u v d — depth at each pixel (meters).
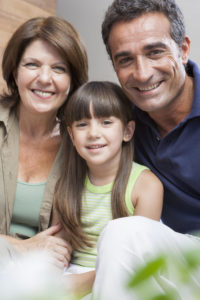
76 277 0.81
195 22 1.97
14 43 1.02
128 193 0.95
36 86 1.01
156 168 0.99
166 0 0.87
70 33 1.01
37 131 1.09
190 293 0.27
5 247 0.65
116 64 0.94
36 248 0.95
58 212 1.03
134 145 1.04
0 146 1.07
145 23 0.86
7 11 1.97
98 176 1.01
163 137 1.00
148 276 0.14
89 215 1.00
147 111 0.95
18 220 1.08
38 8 2.17
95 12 2.43
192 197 0.93
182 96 0.93
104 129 0.96
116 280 0.50
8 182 1.05
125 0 0.88
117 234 0.56
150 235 0.57
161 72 0.88
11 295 0.17
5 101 1.15
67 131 1.09
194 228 0.97
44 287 0.17
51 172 1.08
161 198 0.94
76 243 0.99
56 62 1.01
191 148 0.88
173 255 0.16
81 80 1.08
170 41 0.88
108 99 0.96
